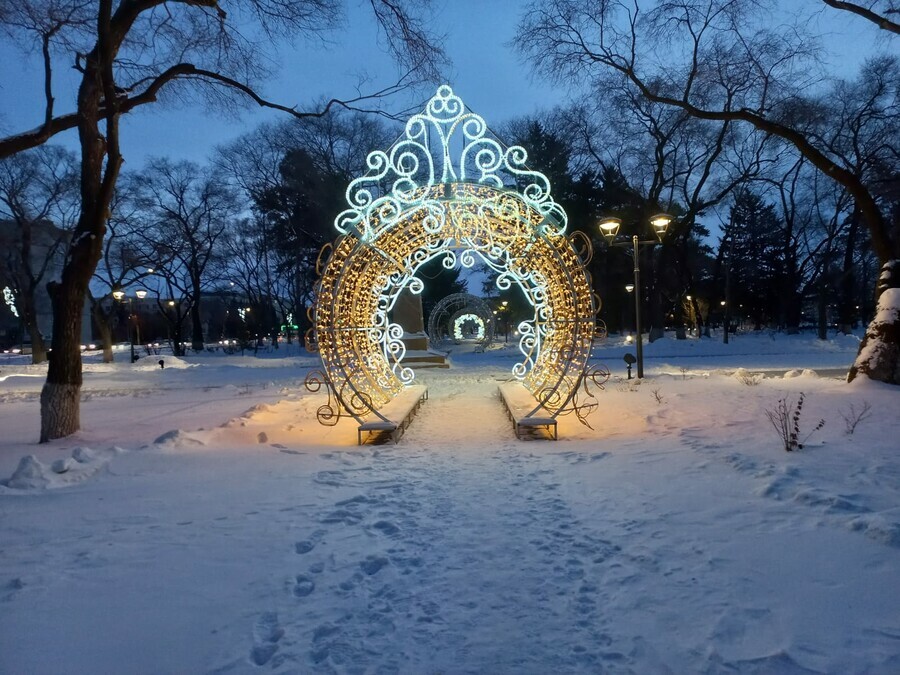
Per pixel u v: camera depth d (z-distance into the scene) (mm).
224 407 13156
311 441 8680
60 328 9406
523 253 10414
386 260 11016
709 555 3988
